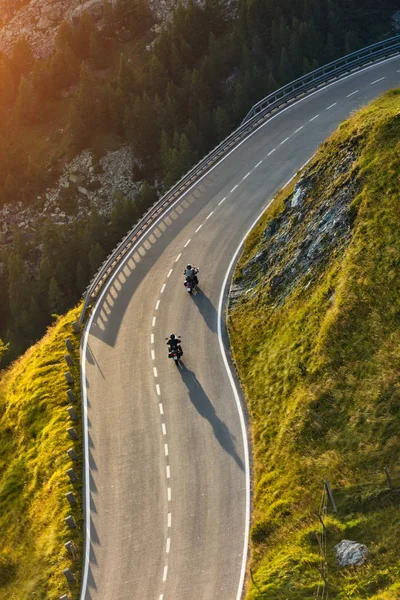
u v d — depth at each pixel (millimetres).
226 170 94875
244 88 157625
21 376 72250
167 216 89312
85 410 63625
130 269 81688
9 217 189750
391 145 65688
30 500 58531
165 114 170500
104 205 179125
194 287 73938
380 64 109812
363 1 188875
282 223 73000
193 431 58094
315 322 58812
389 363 52250
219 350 65562
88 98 190375
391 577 41062
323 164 72000
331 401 52750
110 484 55875
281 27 169750
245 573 45969
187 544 49344
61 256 157875
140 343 69625
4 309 174125
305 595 42031
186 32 189500
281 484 50156
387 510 44688
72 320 76562
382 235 59938
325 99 104312
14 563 54125
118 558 50094
